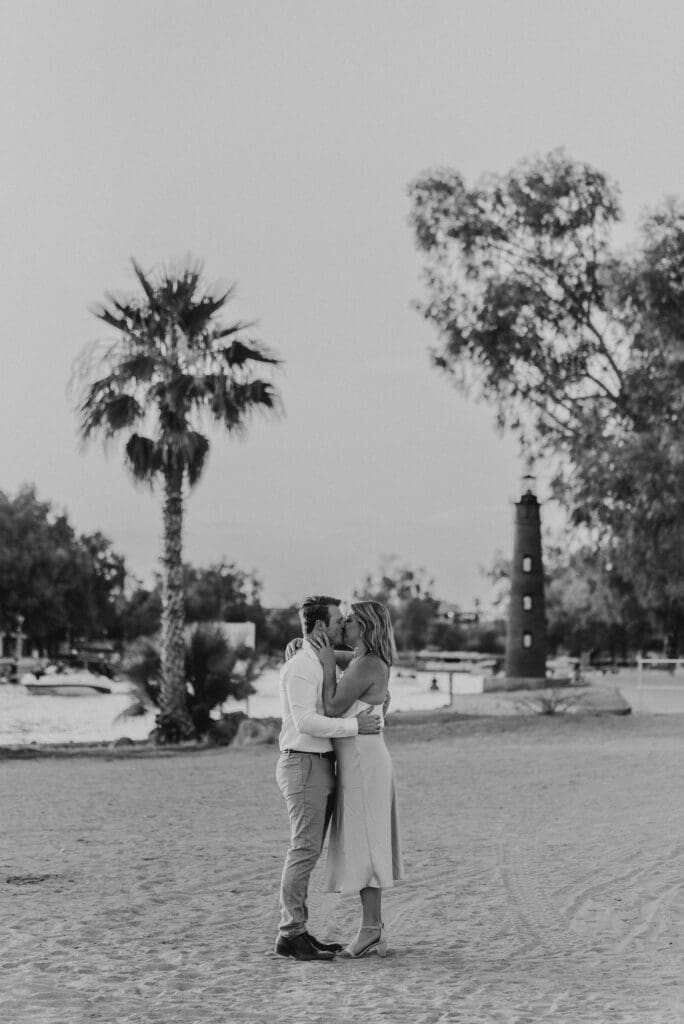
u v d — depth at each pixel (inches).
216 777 871.7
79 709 2218.3
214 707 1286.9
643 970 319.9
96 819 637.3
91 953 339.0
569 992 294.2
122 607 4886.8
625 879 455.2
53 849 531.2
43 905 407.2
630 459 1620.3
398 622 6387.8
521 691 1679.4
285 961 331.6
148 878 459.5
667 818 628.7
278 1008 278.1
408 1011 273.7
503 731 1238.9
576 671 2208.4
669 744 1082.1
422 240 1845.5
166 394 1227.2
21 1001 282.0
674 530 1628.9
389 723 1338.6
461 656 4849.9
